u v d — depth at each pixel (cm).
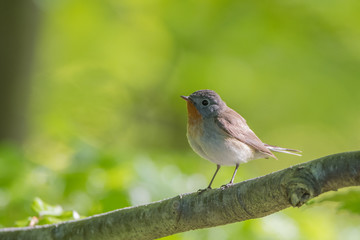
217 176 931
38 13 1473
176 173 878
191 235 802
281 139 1780
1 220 778
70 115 1705
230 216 495
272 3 1502
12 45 1441
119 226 521
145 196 821
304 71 1528
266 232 836
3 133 1448
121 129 1808
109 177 834
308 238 898
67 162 931
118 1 1647
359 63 1509
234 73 1550
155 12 1634
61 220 582
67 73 1755
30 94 1505
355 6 1466
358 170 417
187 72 1587
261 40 1525
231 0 1544
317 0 1463
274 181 457
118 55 1720
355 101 1521
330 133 1673
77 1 1628
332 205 455
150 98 1788
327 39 1521
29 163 873
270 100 1591
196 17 1584
